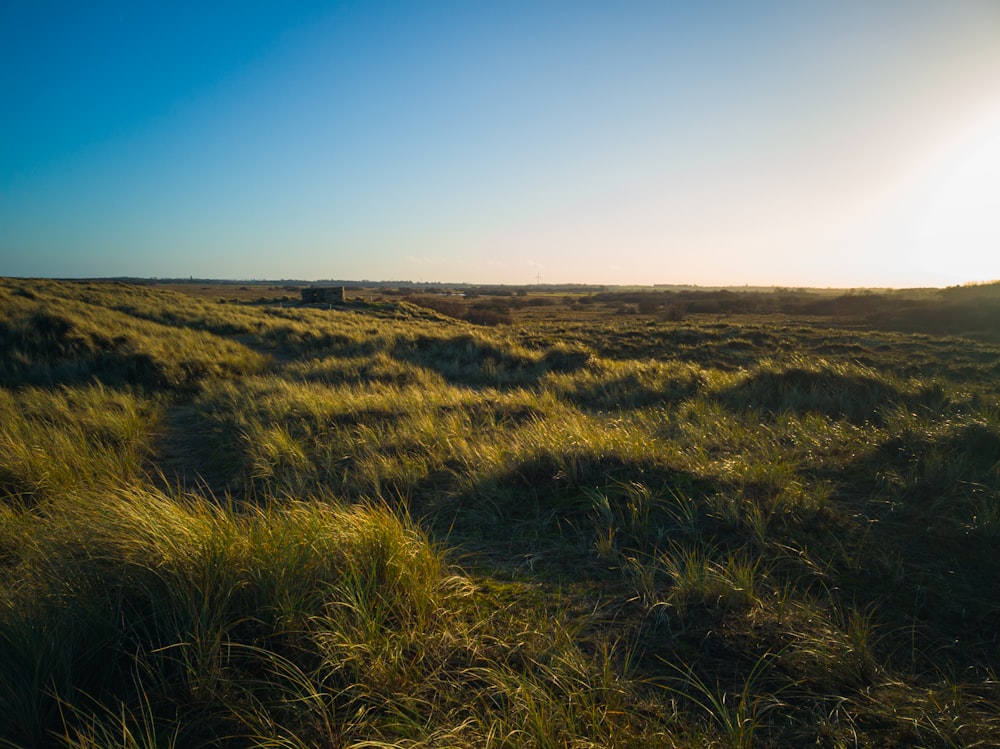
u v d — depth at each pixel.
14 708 2.19
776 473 4.63
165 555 2.89
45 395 8.87
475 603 3.11
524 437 6.17
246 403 9.29
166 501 3.54
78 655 2.45
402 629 2.70
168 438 7.98
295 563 2.93
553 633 2.79
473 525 4.37
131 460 6.18
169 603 2.67
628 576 3.41
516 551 3.88
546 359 16.19
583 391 11.65
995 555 3.43
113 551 3.07
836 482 4.81
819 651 2.59
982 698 2.35
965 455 4.89
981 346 21.25
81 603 2.64
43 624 2.51
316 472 5.79
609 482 4.71
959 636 2.79
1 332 14.38
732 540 3.76
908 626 2.87
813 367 10.55
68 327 15.39
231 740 2.12
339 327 25.47
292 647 2.53
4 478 5.25
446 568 3.42
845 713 2.26
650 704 2.31
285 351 19.91
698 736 2.11
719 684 2.46
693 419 7.96
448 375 14.80
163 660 2.47
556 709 2.19
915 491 4.43
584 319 47.12
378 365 14.22
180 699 2.30
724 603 3.02
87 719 2.19
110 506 3.60
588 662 2.56
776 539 3.74
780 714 2.28
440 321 39.12
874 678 2.46
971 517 3.87
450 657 2.59
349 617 2.70
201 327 24.30
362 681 2.37
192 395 11.45
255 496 5.35
